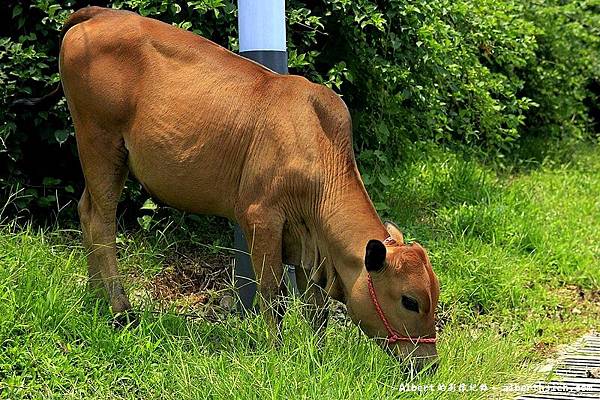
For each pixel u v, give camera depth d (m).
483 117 11.20
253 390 5.35
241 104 6.21
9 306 5.99
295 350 5.67
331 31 9.13
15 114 7.96
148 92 6.34
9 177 8.09
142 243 7.96
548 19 14.70
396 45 9.02
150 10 7.87
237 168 6.23
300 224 6.21
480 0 10.95
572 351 7.55
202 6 7.70
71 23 6.72
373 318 5.85
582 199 12.17
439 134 10.37
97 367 5.82
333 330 6.35
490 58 12.98
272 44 7.03
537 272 9.32
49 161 8.47
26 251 6.70
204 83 6.29
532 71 14.54
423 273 5.72
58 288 6.33
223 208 6.40
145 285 7.33
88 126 6.57
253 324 6.20
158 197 6.59
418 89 9.45
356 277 5.94
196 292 7.71
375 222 6.07
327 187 6.06
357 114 9.57
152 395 5.56
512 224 9.93
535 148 14.66
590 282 9.38
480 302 8.40
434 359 5.75
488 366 6.27
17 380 5.54
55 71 8.25
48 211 8.33
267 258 6.17
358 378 5.59
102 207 6.65
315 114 6.14
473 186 11.09
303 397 5.23
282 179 6.08
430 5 9.39
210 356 5.87
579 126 15.93
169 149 6.29
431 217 9.97
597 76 16.27
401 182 10.32
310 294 6.36
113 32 6.45
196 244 8.31
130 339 6.08
